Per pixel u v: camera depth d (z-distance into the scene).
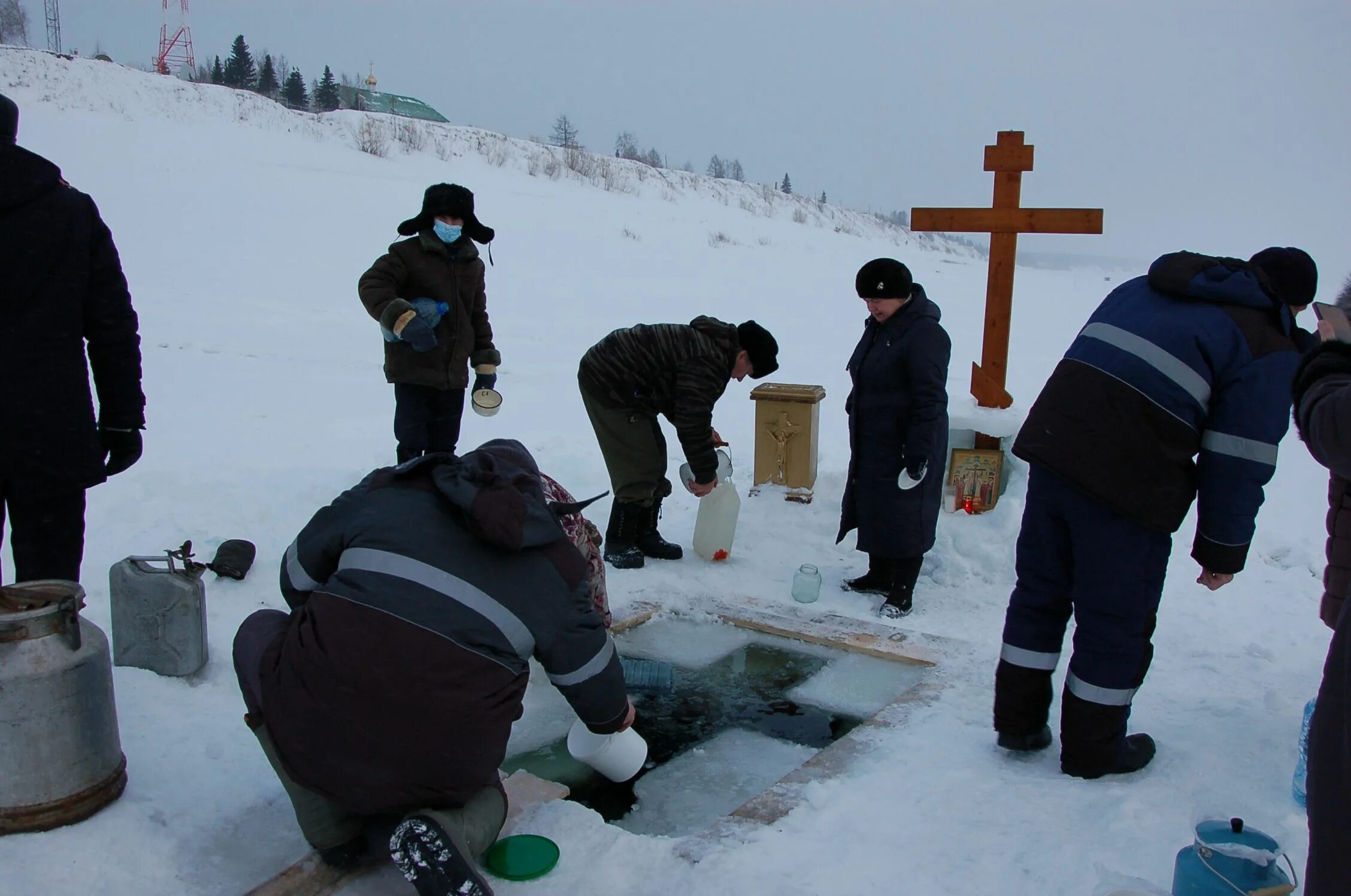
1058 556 3.04
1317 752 1.62
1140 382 2.79
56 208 2.89
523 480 2.34
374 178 27.20
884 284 4.33
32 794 2.40
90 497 4.98
